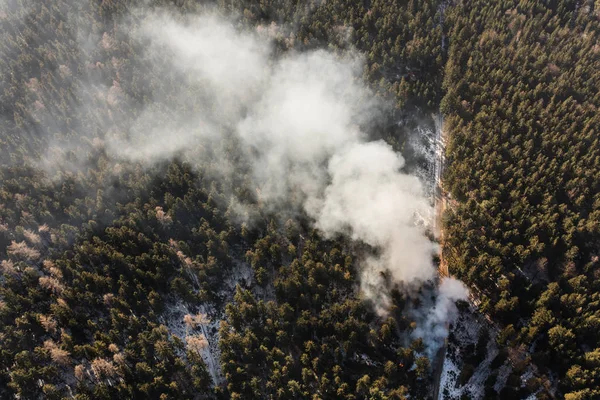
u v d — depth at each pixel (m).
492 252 89.75
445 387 81.75
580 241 89.94
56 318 81.44
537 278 89.31
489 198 98.62
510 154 103.75
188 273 91.12
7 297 81.06
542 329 81.25
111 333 78.69
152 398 73.69
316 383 77.31
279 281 86.56
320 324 82.00
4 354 74.88
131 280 87.69
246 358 78.19
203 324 87.19
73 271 84.81
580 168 97.56
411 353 80.31
